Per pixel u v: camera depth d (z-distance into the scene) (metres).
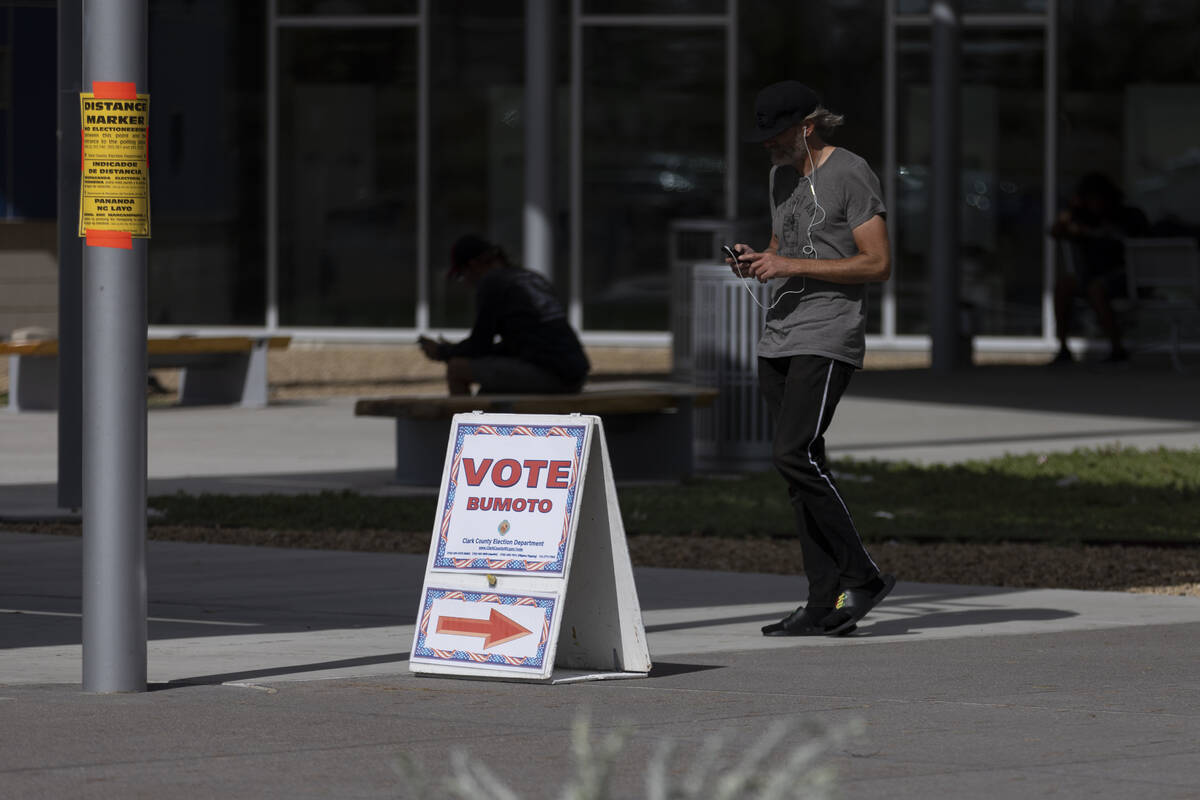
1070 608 22.14
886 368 56.72
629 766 13.66
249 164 63.94
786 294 20.11
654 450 34.03
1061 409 45.59
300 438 40.66
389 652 19.03
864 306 20.19
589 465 17.64
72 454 29.00
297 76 63.66
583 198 62.31
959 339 56.47
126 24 16.19
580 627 17.77
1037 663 18.38
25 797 12.62
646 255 62.09
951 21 54.44
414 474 32.84
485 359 33.66
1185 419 43.31
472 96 63.12
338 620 21.09
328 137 63.66
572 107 62.19
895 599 22.83
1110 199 56.03
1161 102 59.66
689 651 19.20
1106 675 17.66
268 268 64.00
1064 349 56.53
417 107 63.22
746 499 31.55
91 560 16.42
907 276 61.16
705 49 61.50
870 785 13.16
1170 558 25.92
